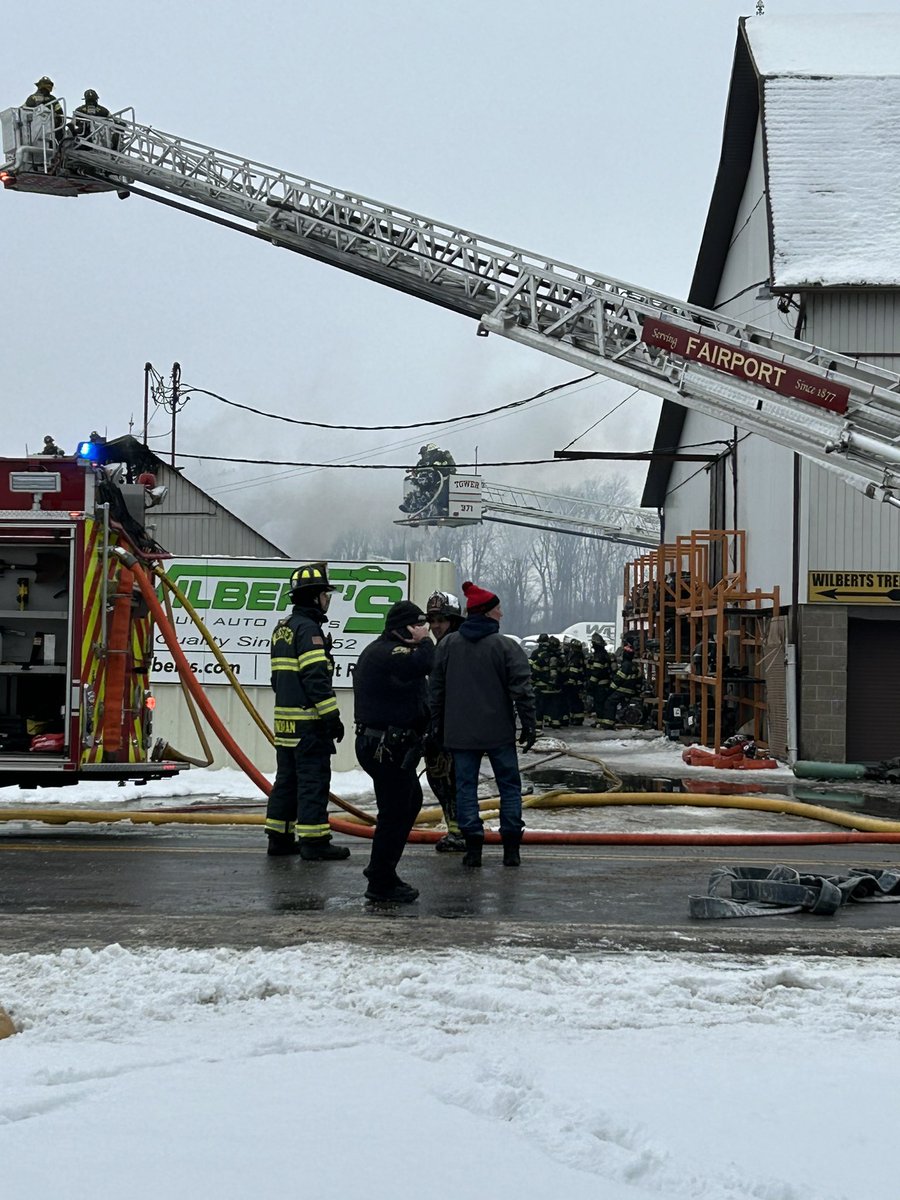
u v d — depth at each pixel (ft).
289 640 28.84
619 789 45.14
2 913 22.02
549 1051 13.03
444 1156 9.59
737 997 15.93
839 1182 9.22
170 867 27.53
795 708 61.26
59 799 41.65
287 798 29.35
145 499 35.50
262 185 72.38
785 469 65.31
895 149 68.85
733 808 40.55
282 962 17.42
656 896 24.67
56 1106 10.84
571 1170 9.39
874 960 18.98
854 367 53.52
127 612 33.17
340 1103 10.87
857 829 35.86
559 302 63.31
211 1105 10.79
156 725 48.93
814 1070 12.24
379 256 68.18
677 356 56.65
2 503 31.94
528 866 28.37
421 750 23.09
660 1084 11.64
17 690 33.09
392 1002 15.12
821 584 61.11
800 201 66.03
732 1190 9.02
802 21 81.20
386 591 48.83
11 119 78.13
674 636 88.02
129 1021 14.39
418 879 26.27
